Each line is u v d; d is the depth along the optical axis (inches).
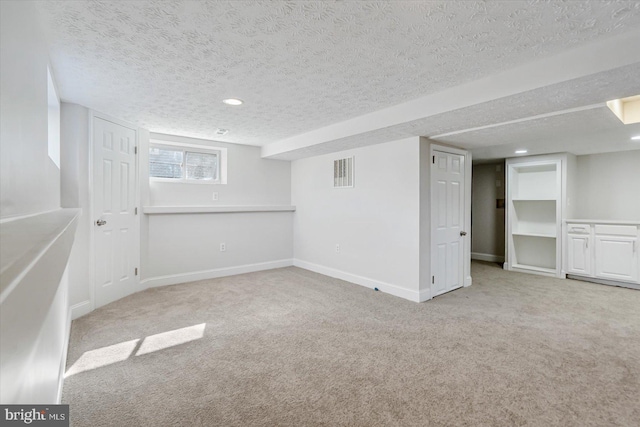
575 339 101.8
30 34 48.1
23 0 43.6
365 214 167.0
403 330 109.6
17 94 39.4
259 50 75.3
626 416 65.7
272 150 193.9
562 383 77.4
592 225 176.7
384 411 67.7
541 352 93.1
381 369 84.3
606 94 85.3
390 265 154.0
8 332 12.0
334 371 83.4
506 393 73.7
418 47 73.7
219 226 187.2
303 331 108.9
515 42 71.2
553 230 206.5
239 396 72.7
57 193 95.7
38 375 34.9
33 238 20.5
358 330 109.7
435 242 149.3
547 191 208.5
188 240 175.3
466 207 168.6
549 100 90.1
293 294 152.0
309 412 67.3
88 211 123.1
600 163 193.0
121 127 139.9
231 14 60.8
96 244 127.5
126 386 76.2
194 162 185.2
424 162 142.6
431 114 105.6
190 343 99.3
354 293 153.8
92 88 100.3
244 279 181.0
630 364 86.0
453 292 156.5
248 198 201.9
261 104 116.0
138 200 152.3
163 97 109.0
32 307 17.2
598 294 153.1
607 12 59.6
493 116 106.4
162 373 82.1
